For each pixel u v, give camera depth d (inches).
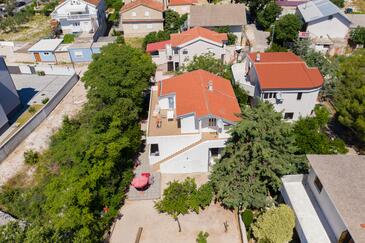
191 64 1712.6
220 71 1683.1
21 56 2405.3
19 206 1111.6
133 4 2731.3
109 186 1112.2
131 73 1449.3
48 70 2162.9
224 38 2071.9
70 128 1407.5
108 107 1331.2
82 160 1031.0
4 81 1572.3
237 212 1099.9
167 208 1074.1
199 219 1098.7
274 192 1172.5
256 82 1497.3
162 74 2021.4
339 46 2294.5
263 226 914.1
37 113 1589.6
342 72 1469.0
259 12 2760.8
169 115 1350.9
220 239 1026.1
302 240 907.4
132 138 1318.9
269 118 1055.0
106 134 1121.4
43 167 1302.9
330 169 946.1
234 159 1078.4
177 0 2979.8
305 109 1455.5
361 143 1421.0
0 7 3506.4
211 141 1203.2
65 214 879.7
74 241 863.1
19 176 1268.5
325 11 2397.9
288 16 2342.5
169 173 1299.2
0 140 1449.3
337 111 1473.9
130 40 2709.2
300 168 1122.7
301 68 1455.5
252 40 2516.0
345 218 789.9
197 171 1295.5
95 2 2800.2
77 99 1861.5
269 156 1018.1
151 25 2726.4
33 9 3499.0
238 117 1186.6
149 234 1054.4
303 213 960.9
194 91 1333.7
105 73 1408.7
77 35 2674.7
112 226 1085.8
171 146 1259.8
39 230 776.9
